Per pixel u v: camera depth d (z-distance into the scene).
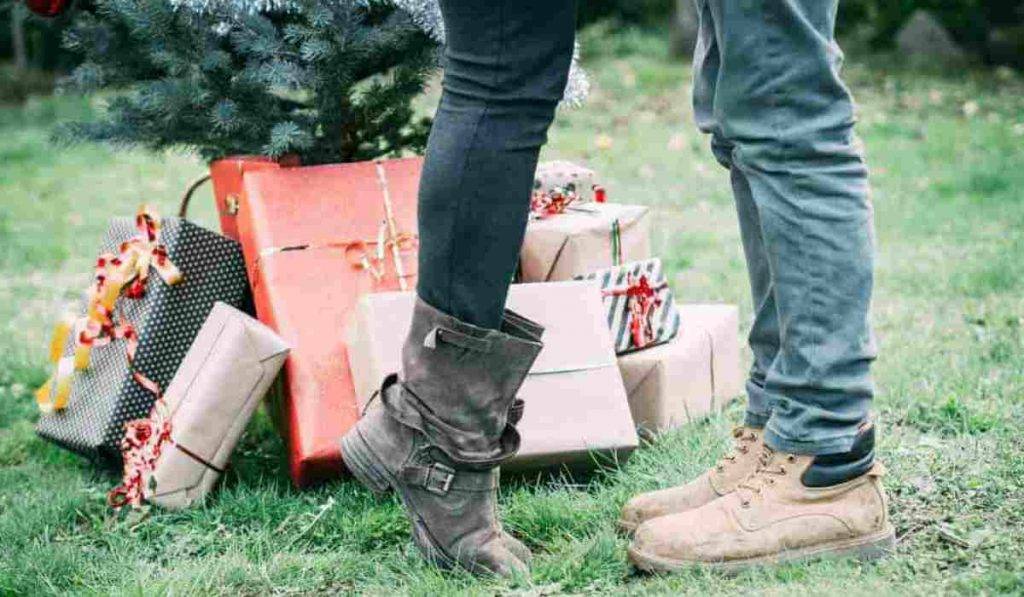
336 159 2.78
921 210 5.09
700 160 6.77
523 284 2.40
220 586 1.98
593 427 2.30
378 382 2.24
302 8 2.54
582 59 11.70
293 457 2.39
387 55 2.72
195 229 2.56
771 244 1.80
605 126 8.14
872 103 8.64
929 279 3.86
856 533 1.86
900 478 2.16
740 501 1.87
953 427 2.46
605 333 2.39
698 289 3.93
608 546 1.94
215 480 2.36
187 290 2.56
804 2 1.76
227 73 2.65
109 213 6.14
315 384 2.38
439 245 1.78
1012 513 1.98
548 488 2.31
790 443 1.84
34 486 2.54
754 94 1.76
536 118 1.76
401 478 1.88
